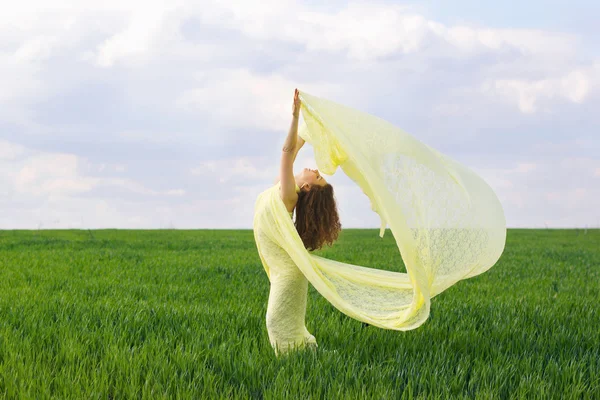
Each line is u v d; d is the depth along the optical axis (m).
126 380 5.03
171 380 5.01
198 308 8.47
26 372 5.24
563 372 5.36
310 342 5.95
